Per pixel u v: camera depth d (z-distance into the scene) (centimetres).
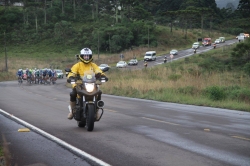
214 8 17438
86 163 720
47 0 14938
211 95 2314
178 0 17188
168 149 845
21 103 2144
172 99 2414
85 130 1123
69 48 11312
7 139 974
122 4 13400
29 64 9006
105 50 11044
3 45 11712
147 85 3042
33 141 947
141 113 1652
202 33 13638
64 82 5706
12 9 13788
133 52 10394
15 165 704
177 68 5153
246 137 1016
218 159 748
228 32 15338
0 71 7625
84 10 14625
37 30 12375
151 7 16475
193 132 1098
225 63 5791
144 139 972
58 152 819
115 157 764
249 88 2591
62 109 1798
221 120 1422
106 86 3456
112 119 1416
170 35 12612
